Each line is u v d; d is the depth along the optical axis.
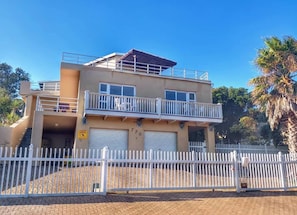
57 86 26.31
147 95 19.47
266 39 18.19
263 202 8.39
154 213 6.65
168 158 9.79
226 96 36.91
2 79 56.91
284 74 17.58
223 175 10.05
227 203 8.02
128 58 23.28
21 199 7.43
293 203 8.38
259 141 29.53
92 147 17.12
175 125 19.36
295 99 16.81
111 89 18.67
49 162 8.29
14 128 17.83
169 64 24.39
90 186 8.76
